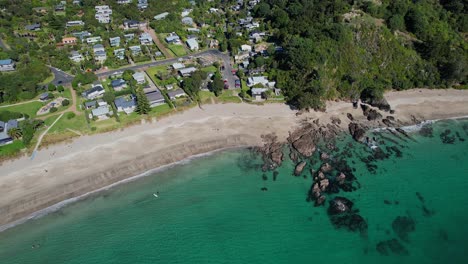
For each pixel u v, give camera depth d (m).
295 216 81.25
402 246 73.38
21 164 94.94
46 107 118.12
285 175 93.56
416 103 122.69
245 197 87.06
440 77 130.12
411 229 77.06
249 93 128.12
